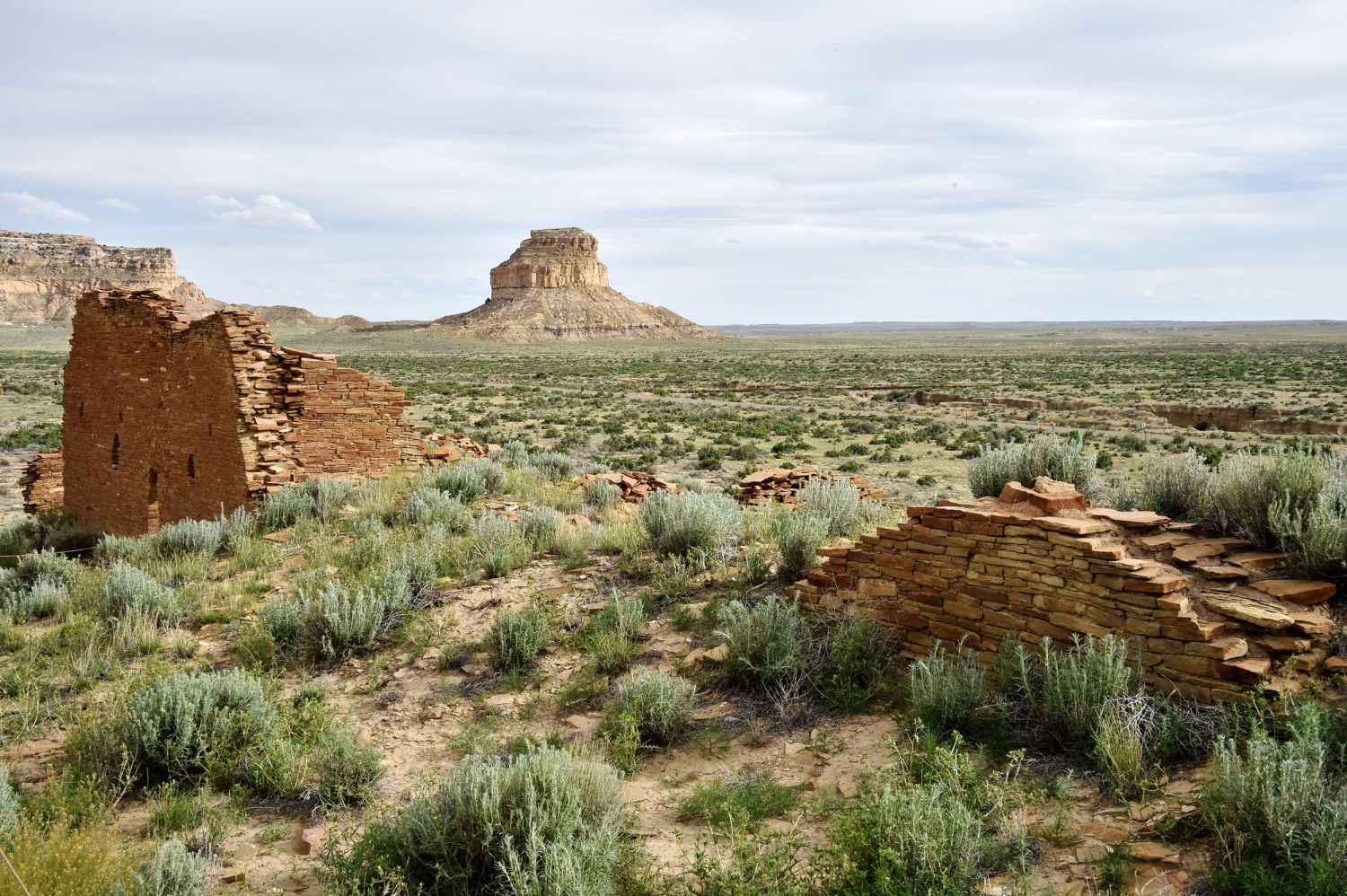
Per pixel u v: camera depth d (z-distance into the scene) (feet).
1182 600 19.36
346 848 18.07
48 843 15.88
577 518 45.06
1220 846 14.34
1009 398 220.43
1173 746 17.48
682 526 35.19
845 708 22.47
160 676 24.45
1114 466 106.93
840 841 15.14
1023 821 16.01
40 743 24.59
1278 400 191.01
